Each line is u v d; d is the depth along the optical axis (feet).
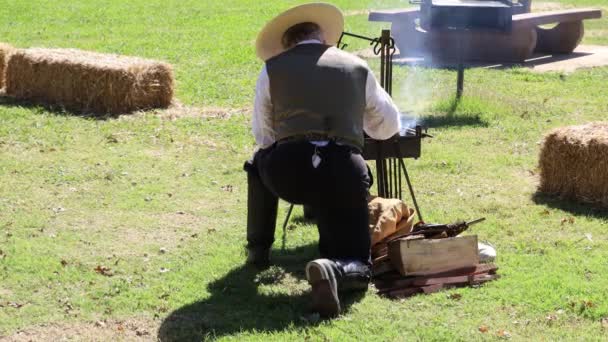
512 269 41.14
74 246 44.42
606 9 154.30
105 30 132.05
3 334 34.47
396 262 38.99
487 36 105.09
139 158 61.57
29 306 36.94
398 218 40.88
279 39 38.99
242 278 40.24
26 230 46.57
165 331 34.88
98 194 53.16
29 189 53.83
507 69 99.40
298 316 35.96
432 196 53.21
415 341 33.76
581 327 35.06
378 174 44.27
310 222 48.08
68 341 34.12
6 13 146.51
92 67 75.41
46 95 78.48
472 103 78.84
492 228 47.19
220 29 134.21
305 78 35.68
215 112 76.64
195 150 64.03
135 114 74.90
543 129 71.31
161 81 77.66
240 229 47.34
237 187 55.31
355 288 37.35
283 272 40.93
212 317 36.09
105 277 40.37
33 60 78.64
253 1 170.91
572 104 81.10
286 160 35.47
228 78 93.71
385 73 49.14
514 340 33.86
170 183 55.83
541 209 50.67
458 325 35.09
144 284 39.68
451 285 38.81
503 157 62.39
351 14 147.84
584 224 47.96
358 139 36.19
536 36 105.81
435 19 86.02
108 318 36.09
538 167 55.21
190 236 46.19
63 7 156.25
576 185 52.03
